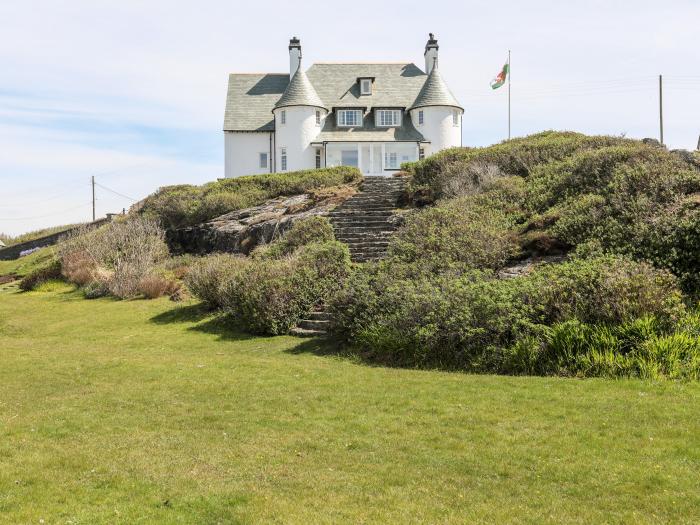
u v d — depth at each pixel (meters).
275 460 6.39
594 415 7.23
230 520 5.01
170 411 8.34
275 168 43.28
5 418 8.11
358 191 25.59
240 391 9.29
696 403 7.46
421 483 5.71
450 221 16.22
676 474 5.57
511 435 6.80
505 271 13.91
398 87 45.59
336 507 5.21
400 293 12.39
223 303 16.91
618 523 4.78
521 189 18.31
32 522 4.94
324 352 12.52
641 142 20.86
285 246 19.16
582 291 10.33
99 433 7.42
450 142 42.53
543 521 4.85
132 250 25.38
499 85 41.09
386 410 7.98
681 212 12.65
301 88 42.44
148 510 5.20
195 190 31.39
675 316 9.62
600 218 14.04
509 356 9.95
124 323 17.42
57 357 12.85
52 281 26.27
